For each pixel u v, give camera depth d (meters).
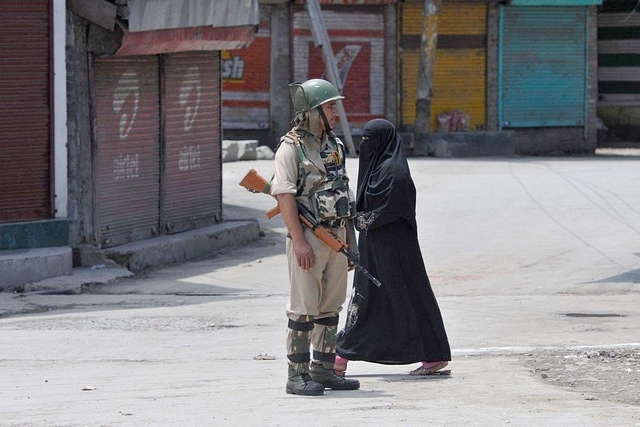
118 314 36.09
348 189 21.11
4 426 18.20
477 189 66.38
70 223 44.88
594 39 100.25
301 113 20.77
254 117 91.88
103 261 45.47
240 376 24.38
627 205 59.78
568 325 32.38
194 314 35.84
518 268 45.41
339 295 21.52
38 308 37.97
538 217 56.91
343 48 92.81
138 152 48.62
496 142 92.56
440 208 60.22
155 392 22.09
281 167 20.56
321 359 21.86
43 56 43.25
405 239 23.11
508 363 25.67
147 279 44.53
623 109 109.25
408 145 91.50
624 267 44.91
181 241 49.34
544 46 98.94
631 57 107.62
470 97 97.12
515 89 98.44
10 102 42.53
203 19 48.88
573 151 100.81
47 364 27.06
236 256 50.81
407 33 94.38
